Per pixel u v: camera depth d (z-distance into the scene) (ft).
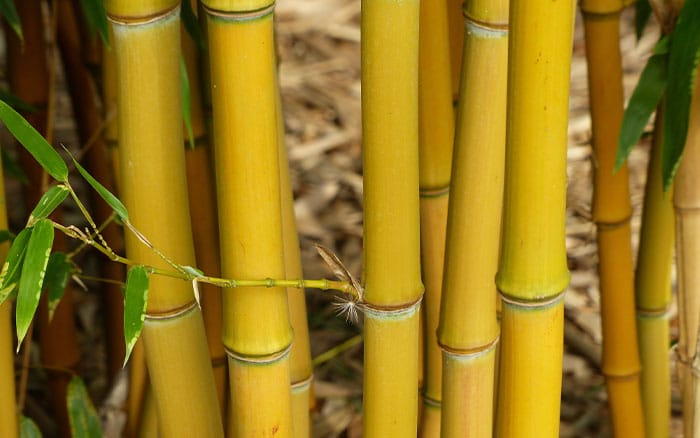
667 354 4.74
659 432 4.82
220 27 3.30
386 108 3.35
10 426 3.76
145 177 3.50
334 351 5.09
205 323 4.10
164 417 3.76
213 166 3.95
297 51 8.47
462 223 3.54
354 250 6.79
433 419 4.24
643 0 4.47
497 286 3.49
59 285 4.00
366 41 3.32
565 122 3.30
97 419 4.31
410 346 3.58
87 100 5.23
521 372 3.52
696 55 3.75
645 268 4.58
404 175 3.42
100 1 3.98
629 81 7.75
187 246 3.59
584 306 6.37
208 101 3.88
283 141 3.73
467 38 3.42
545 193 3.35
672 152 3.84
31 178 5.07
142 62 3.40
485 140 3.46
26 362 4.42
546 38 3.22
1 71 7.59
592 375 5.89
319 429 5.65
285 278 3.68
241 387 3.59
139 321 3.39
